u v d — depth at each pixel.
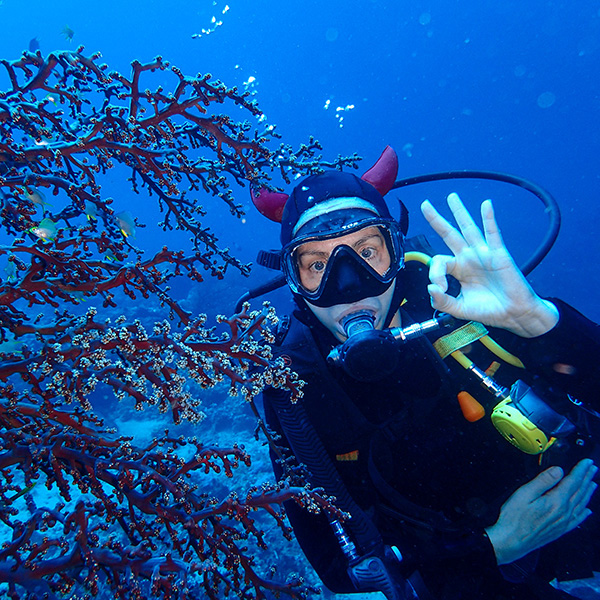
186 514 1.69
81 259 1.75
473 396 2.24
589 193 60.59
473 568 2.32
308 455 2.09
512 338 2.10
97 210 1.91
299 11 74.88
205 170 1.92
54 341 1.55
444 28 76.75
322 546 2.39
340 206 2.45
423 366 2.26
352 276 2.29
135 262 1.74
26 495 2.01
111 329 1.47
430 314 2.54
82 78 1.68
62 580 1.67
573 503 1.96
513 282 1.79
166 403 1.52
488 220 1.83
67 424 1.64
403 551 2.29
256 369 2.01
